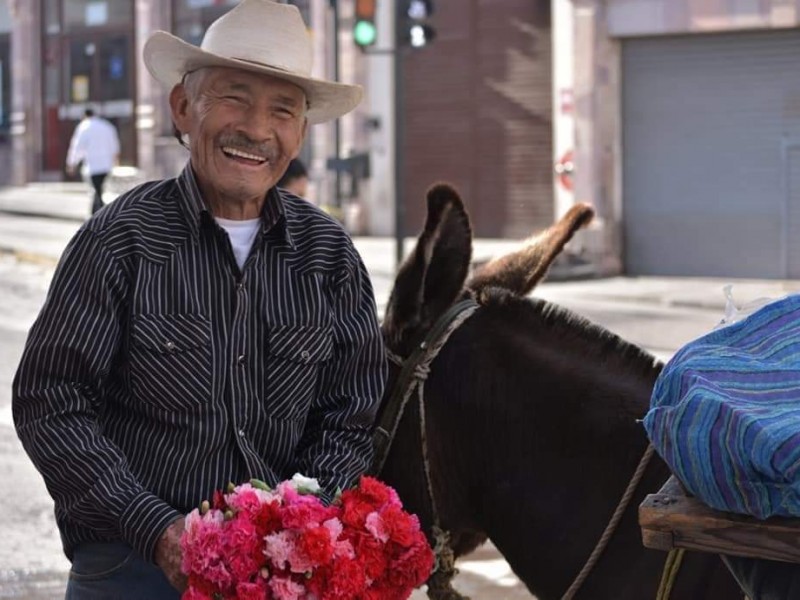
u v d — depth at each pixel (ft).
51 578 20.58
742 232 60.18
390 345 10.23
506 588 19.99
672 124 61.16
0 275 57.88
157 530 8.68
